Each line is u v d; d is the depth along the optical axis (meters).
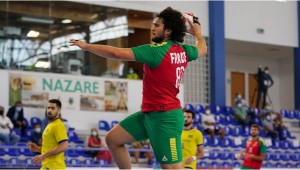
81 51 21.53
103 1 21.91
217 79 25.88
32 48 20.62
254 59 32.41
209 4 26.17
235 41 27.50
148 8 23.16
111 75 22.17
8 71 19.98
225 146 22.98
